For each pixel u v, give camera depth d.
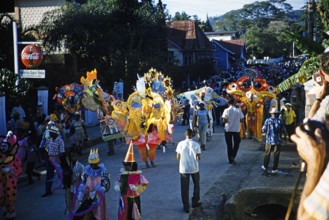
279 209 8.73
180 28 52.47
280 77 35.88
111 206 9.45
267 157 11.08
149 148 12.63
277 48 88.69
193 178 8.88
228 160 13.19
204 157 13.85
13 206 8.86
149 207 9.15
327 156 1.41
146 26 29.91
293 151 13.85
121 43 27.95
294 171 11.37
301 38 11.42
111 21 28.44
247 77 16.78
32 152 11.66
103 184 7.46
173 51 49.06
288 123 14.76
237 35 93.44
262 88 16.28
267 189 9.02
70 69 27.98
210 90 17.03
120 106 12.70
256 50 89.19
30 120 13.73
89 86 14.73
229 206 8.41
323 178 1.32
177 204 9.33
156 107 12.62
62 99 17.89
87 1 31.95
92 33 27.14
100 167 7.57
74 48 27.19
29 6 28.58
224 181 10.68
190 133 8.84
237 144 12.70
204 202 9.24
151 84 13.48
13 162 8.85
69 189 7.91
